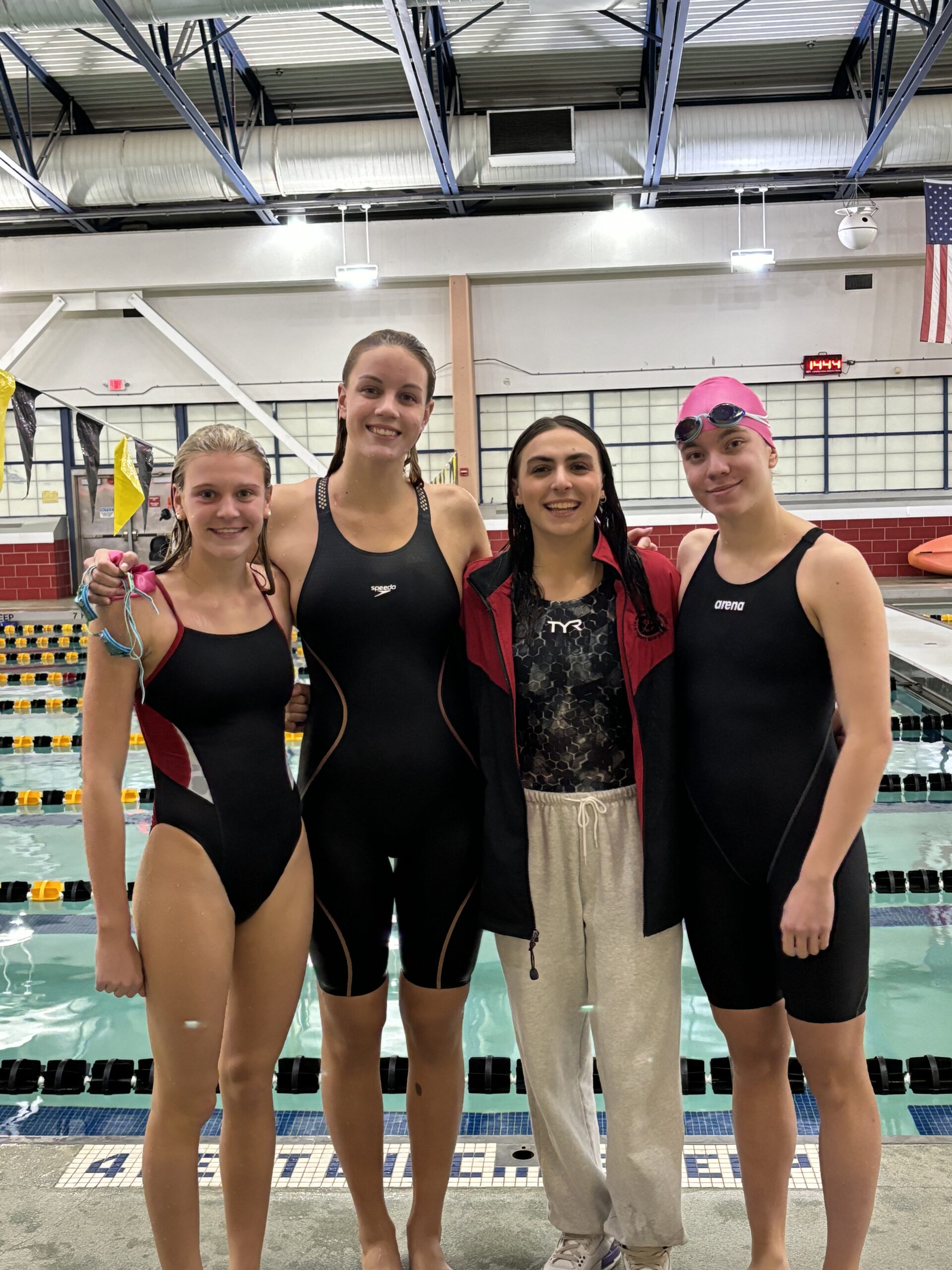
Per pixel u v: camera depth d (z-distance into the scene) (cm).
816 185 1163
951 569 1241
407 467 184
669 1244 165
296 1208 187
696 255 1247
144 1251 172
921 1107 235
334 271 1270
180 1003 149
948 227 980
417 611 170
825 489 1321
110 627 149
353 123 1109
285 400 1331
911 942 338
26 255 1277
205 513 153
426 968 171
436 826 170
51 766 628
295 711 184
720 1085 246
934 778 528
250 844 155
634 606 163
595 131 1103
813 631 152
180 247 1273
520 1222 183
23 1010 309
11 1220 182
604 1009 162
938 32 823
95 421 703
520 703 164
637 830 163
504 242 1257
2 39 980
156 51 866
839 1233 154
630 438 1332
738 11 980
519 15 979
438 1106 172
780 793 154
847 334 1287
